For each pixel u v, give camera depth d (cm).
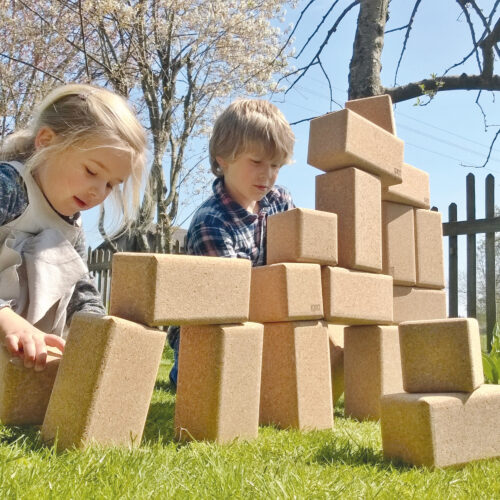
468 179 528
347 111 233
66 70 1004
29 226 191
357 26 437
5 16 956
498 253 643
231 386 169
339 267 228
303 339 207
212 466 132
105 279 956
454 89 471
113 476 118
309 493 118
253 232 281
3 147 201
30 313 182
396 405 157
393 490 127
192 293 158
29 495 103
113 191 208
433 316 297
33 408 167
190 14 962
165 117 938
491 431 165
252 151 253
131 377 147
